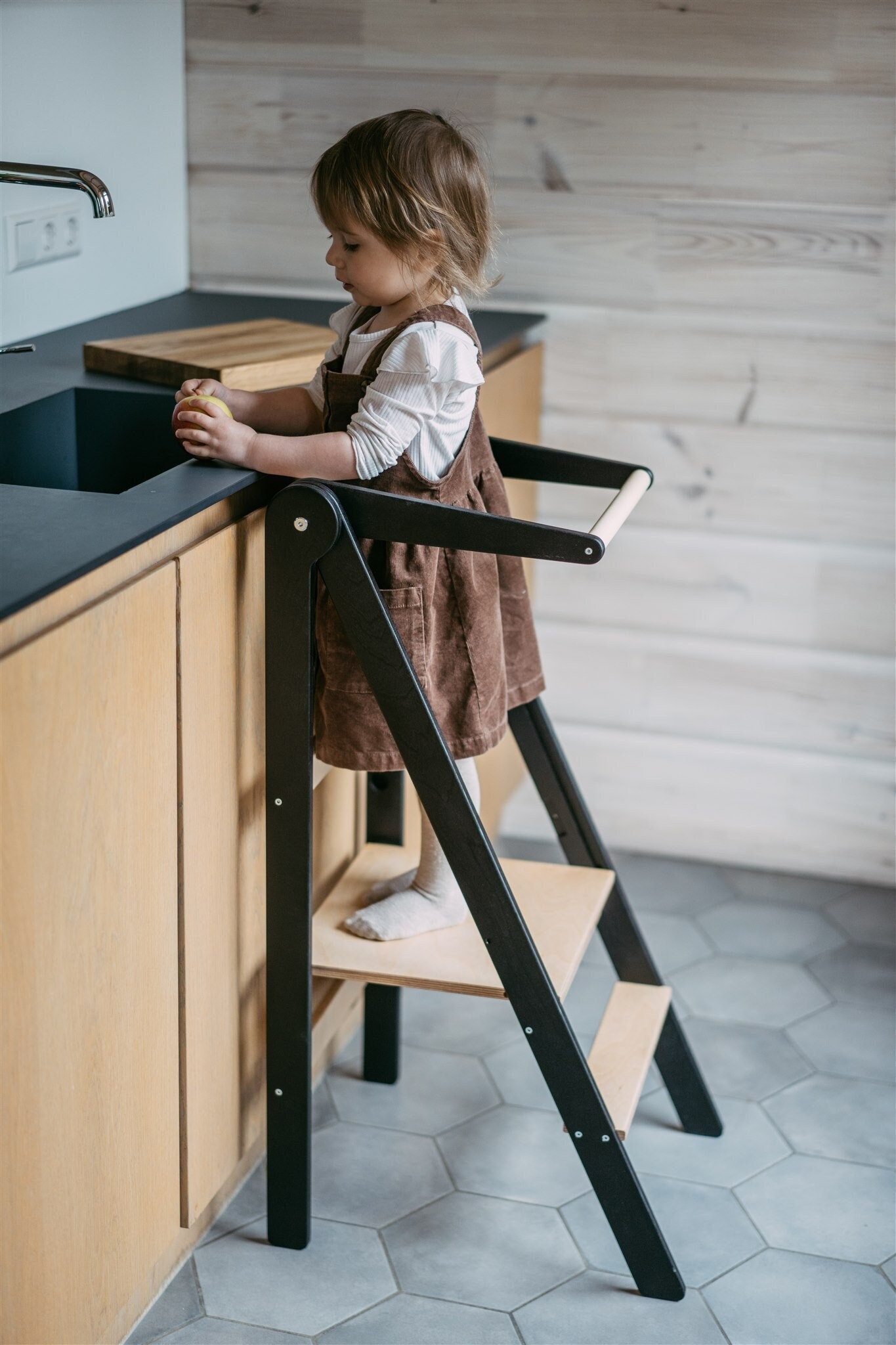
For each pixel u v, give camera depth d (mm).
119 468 1823
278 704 1486
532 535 1389
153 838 1364
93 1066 1320
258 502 1514
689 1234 1734
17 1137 1210
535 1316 1595
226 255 2570
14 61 2002
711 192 2338
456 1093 1989
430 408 1448
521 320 2369
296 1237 1685
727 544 2520
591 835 1863
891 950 2393
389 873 1845
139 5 2303
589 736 2686
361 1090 1993
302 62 2418
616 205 2381
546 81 2336
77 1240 1350
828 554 2480
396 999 1956
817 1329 1588
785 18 2219
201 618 1394
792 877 2648
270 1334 1557
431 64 2373
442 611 1539
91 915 1271
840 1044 2127
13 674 1097
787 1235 1736
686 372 2447
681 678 2611
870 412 2393
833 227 2312
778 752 2613
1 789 1105
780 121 2275
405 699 1456
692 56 2273
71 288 2211
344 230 1460
